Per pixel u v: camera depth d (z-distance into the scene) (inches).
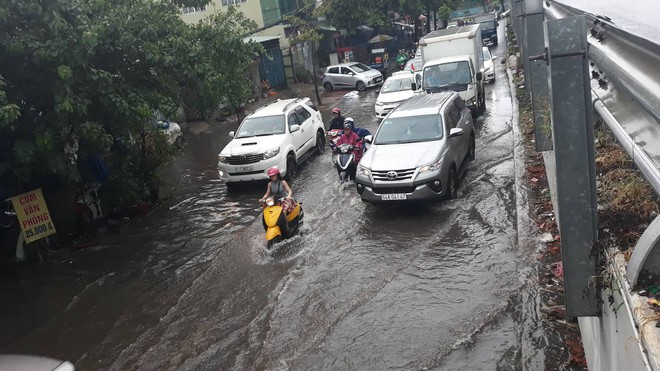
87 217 433.1
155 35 395.2
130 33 371.6
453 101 461.1
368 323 245.8
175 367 236.7
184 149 737.6
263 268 325.1
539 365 192.1
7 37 324.2
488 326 227.3
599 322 143.4
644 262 101.4
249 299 289.6
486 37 1439.5
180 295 307.9
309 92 1142.3
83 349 266.5
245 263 337.1
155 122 497.0
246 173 490.9
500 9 2230.6
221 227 413.7
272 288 297.0
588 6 165.6
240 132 530.6
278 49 1170.0
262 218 381.1
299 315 263.3
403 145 392.5
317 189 468.8
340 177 458.9
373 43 1355.8
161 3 438.6
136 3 402.6
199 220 438.0
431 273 283.6
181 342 257.6
